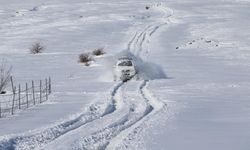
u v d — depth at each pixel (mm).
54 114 28828
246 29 104000
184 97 37156
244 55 75750
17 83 50906
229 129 23094
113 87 44375
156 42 95812
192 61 70000
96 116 27938
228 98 36469
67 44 97625
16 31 119500
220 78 51219
